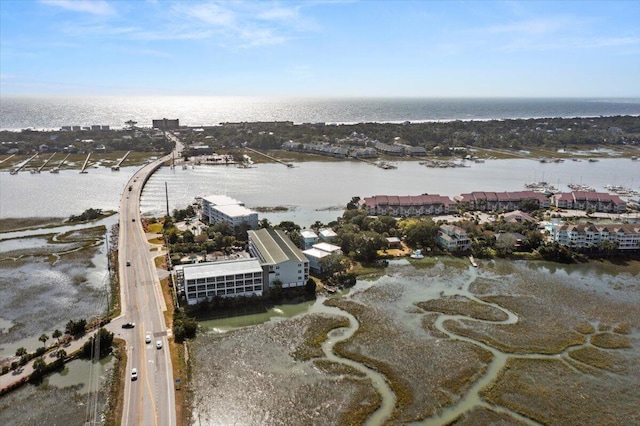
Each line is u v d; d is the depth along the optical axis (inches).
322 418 3366.1
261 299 5191.9
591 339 4532.5
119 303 4936.0
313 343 4370.1
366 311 5049.2
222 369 3919.8
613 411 3499.0
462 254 6879.9
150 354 4035.4
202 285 4968.0
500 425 3329.2
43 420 3277.6
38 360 3754.9
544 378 3895.2
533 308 5172.2
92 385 3654.0
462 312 5054.1
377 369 3973.9
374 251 6638.8
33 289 5408.5
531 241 7027.6
